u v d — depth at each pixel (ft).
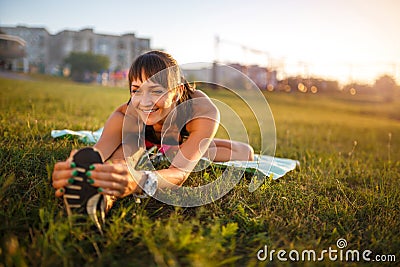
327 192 7.84
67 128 12.25
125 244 4.96
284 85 64.64
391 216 6.58
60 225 4.78
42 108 18.10
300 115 32.89
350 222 6.24
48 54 124.98
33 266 4.32
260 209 6.51
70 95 30.55
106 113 19.48
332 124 26.13
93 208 5.08
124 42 137.08
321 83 63.41
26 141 9.45
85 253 4.74
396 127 28.60
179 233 4.98
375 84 57.98
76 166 4.93
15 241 4.56
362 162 11.93
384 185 8.54
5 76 63.62
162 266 4.42
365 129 24.47
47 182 6.32
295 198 7.02
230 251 5.06
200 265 4.21
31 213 5.55
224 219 5.91
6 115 13.56
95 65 102.58
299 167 9.70
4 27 120.78
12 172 6.82
